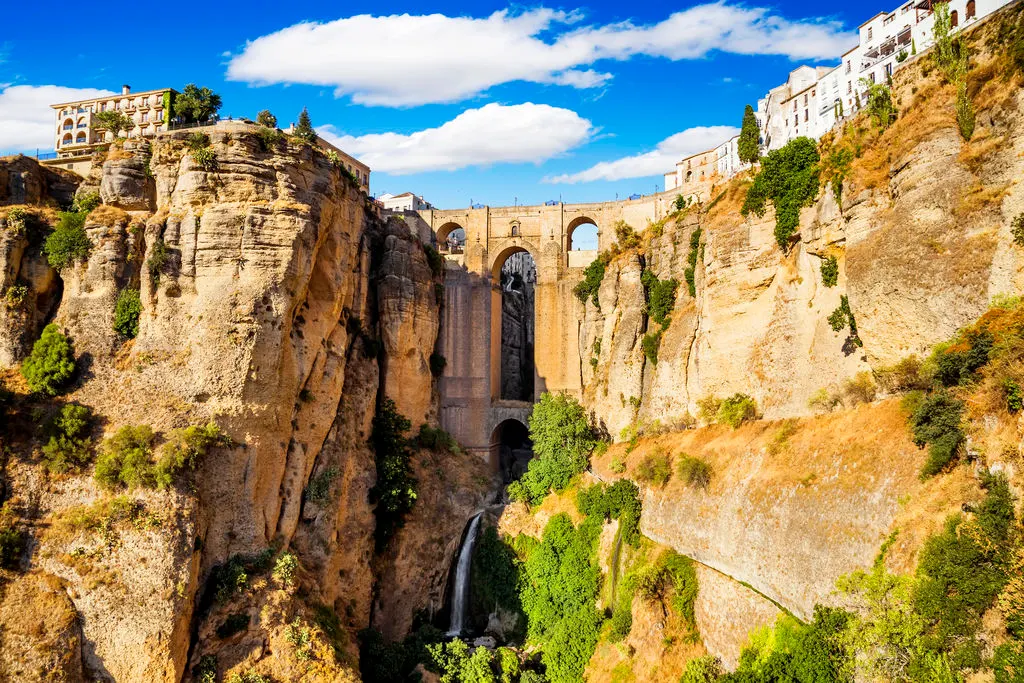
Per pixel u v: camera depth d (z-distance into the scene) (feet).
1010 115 143.23
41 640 153.28
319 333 217.36
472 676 198.70
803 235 194.90
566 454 259.60
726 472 191.93
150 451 173.88
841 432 170.30
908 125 168.55
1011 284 137.59
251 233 192.13
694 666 165.68
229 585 174.81
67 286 196.03
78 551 162.61
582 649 205.77
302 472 207.72
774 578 161.79
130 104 303.07
